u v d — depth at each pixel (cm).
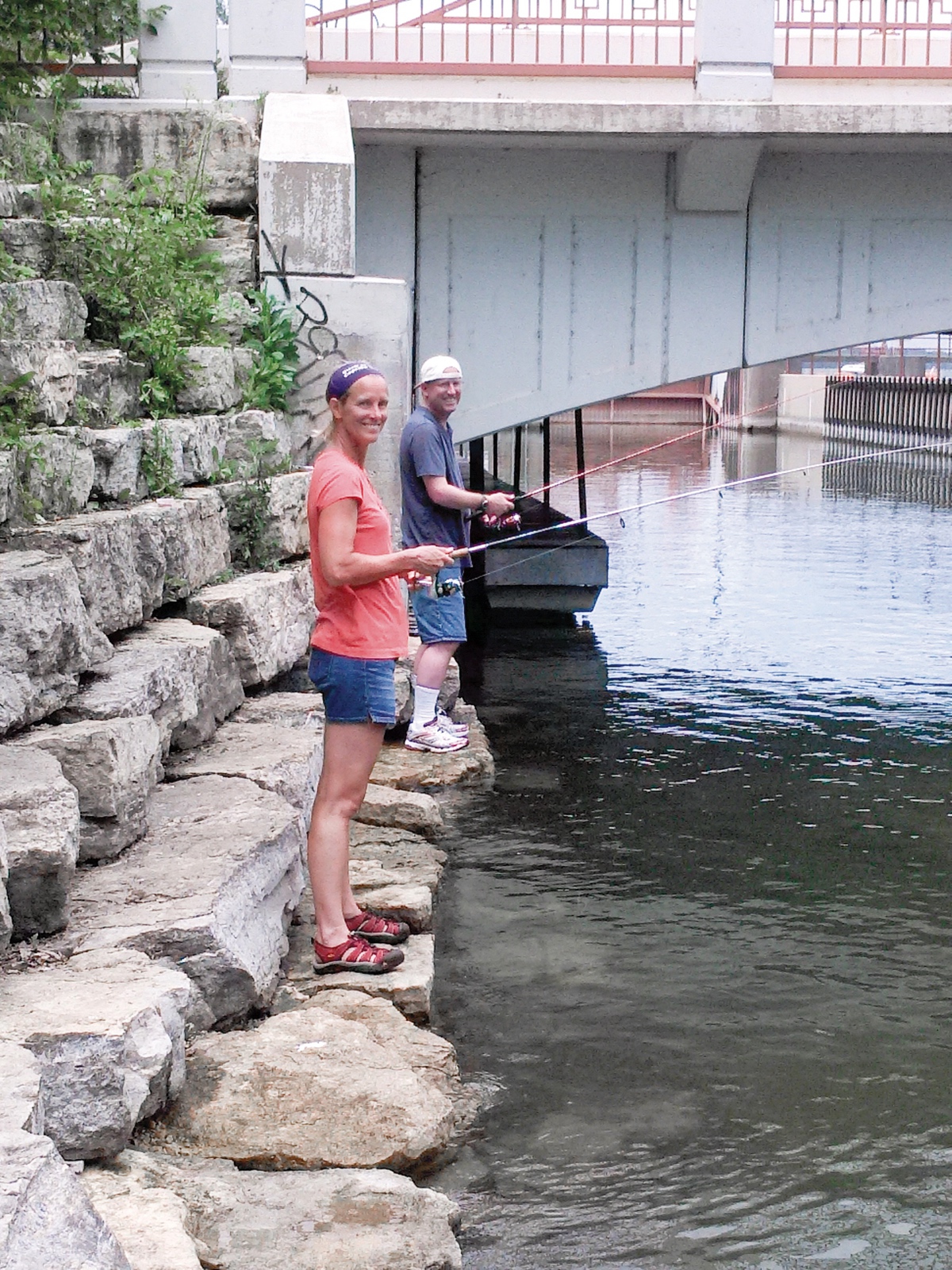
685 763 772
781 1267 333
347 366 461
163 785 550
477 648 1104
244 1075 394
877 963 506
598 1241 342
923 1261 335
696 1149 383
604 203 1036
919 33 1164
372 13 1085
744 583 1443
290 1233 327
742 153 991
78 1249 261
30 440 609
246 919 460
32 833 418
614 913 551
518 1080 420
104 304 826
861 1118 400
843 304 1056
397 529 917
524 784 727
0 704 470
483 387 1055
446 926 535
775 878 591
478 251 1038
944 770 759
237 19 1048
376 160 1023
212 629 643
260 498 766
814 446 4128
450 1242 327
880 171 1040
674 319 1051
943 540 1823
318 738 622
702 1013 464
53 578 507
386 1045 422
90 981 384
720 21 1004
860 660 1061
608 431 4953
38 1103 305
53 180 931
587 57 1149
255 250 959
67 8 1010
